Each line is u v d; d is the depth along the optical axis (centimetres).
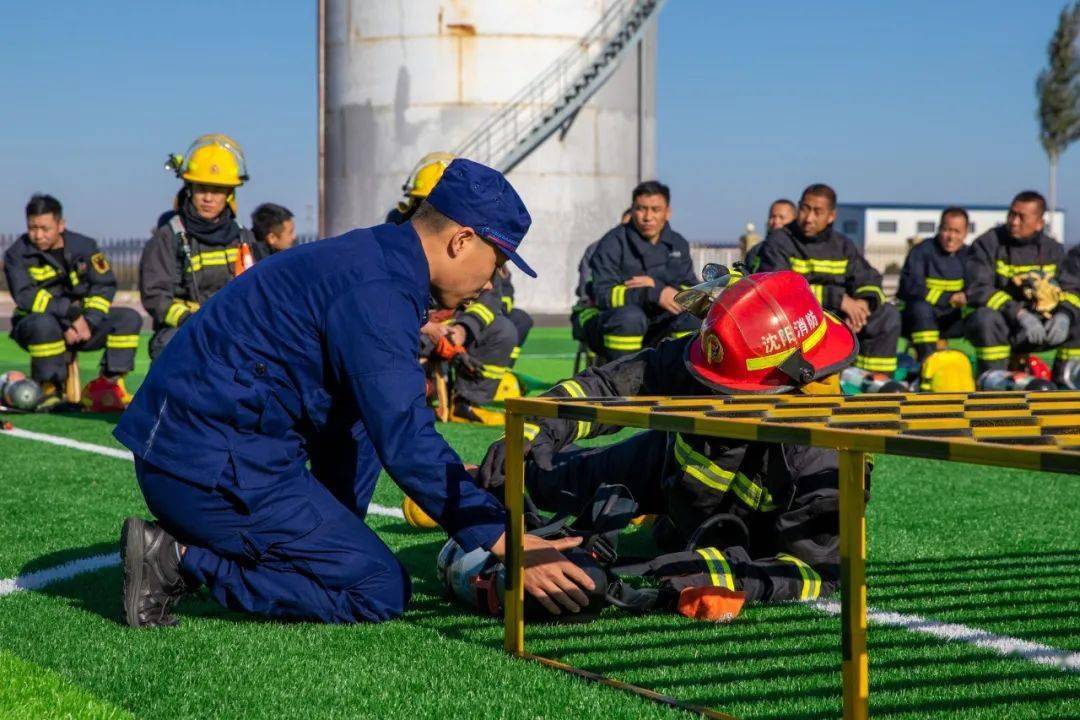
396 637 328
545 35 2686
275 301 322
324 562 337
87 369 1372
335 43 2788
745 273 359
